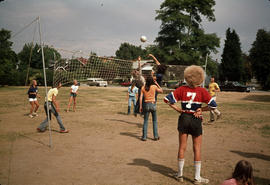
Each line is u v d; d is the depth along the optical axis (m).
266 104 15.28
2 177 3.55
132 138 6.07
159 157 4.57
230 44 55.44
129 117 9.55
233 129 7.22
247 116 9.89
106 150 4.99
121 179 3.52
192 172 3.84
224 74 56.41
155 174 3.73
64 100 16.39
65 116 9.67
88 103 14.66
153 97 5.72
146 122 5.80
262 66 36.84
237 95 22.73
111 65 9.16
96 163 4.20
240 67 55.22
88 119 8.95
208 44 36.56
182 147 3.51
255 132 6.79
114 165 4.11
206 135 6.46
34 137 6.10
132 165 4.12
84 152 4.84
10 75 30.05
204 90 3.46
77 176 3.62
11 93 22.56
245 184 2.24
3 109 11.80
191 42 37.78
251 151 4.97
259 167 4.02
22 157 4.51
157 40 39.75
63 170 3.86
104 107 12.76
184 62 37.00
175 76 19.28
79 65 7.73
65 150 4.98
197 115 3.41
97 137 6.14
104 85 41.69
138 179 3.53
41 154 4.70
